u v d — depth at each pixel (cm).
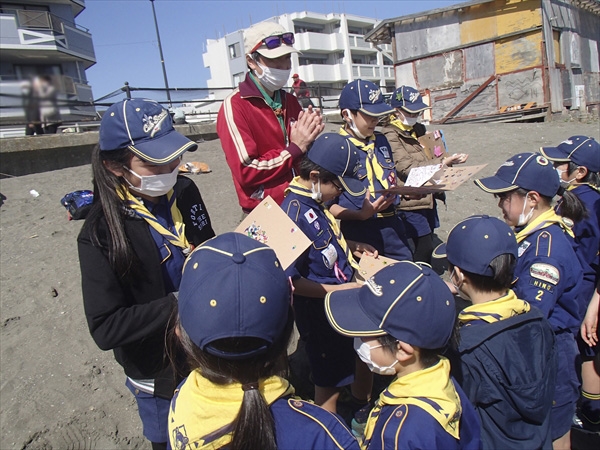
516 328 204
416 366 177
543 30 1678
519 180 260
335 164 251
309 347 285
